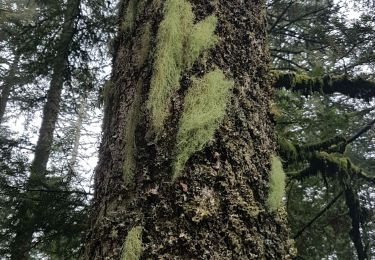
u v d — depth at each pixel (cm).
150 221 134
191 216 133
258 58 175
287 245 149
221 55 162
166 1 167
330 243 645
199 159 141
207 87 152
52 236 513
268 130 165
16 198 525
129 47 176
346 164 409
